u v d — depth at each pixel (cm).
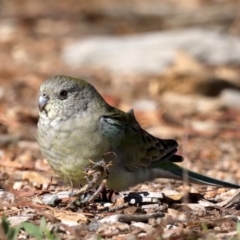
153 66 2234
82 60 2323
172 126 1644
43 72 2170
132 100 1897
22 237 810
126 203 927
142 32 2728
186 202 926
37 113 1664
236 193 952
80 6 3066
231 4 3047
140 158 1028
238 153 1459
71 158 957
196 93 1934
